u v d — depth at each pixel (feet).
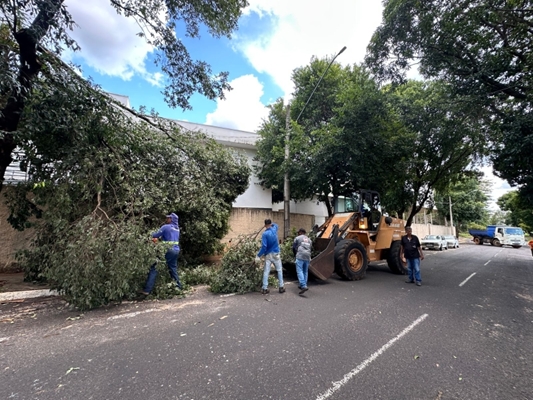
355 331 12.78
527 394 8.18
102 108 18.93
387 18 29.45
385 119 36.68
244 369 9.14
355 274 24.58
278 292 19.77
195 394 7.72
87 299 14.42
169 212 23.89
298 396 7.72
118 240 15.53
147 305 16.16
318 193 43.91
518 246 89.81
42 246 16.19
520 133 28.04
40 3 15.51
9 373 8.73
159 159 24.16
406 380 8.74
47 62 17.87
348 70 45.60
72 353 10.12
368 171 36.76
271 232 19.67
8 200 20.25
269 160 45.62
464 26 26.84
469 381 8.81
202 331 12.39
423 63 31.42
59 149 18.15
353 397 7.73
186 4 22.98
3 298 16.34
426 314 15.65
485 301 19.15
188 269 23.68
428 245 71.36
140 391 7.82
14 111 17.26
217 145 29.76
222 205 31.55
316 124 45.91
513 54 27.91
